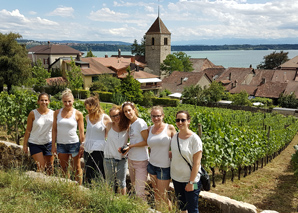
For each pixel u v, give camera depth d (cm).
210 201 425
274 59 9650
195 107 3788
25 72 4212
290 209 667
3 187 385
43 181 390
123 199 343
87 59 5456
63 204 336
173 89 5644
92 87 4666
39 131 485
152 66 7375
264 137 1256
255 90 5688
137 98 4081
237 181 930
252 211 395
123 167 433
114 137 425
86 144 457
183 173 371
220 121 852
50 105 1001
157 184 409
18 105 968
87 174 459
